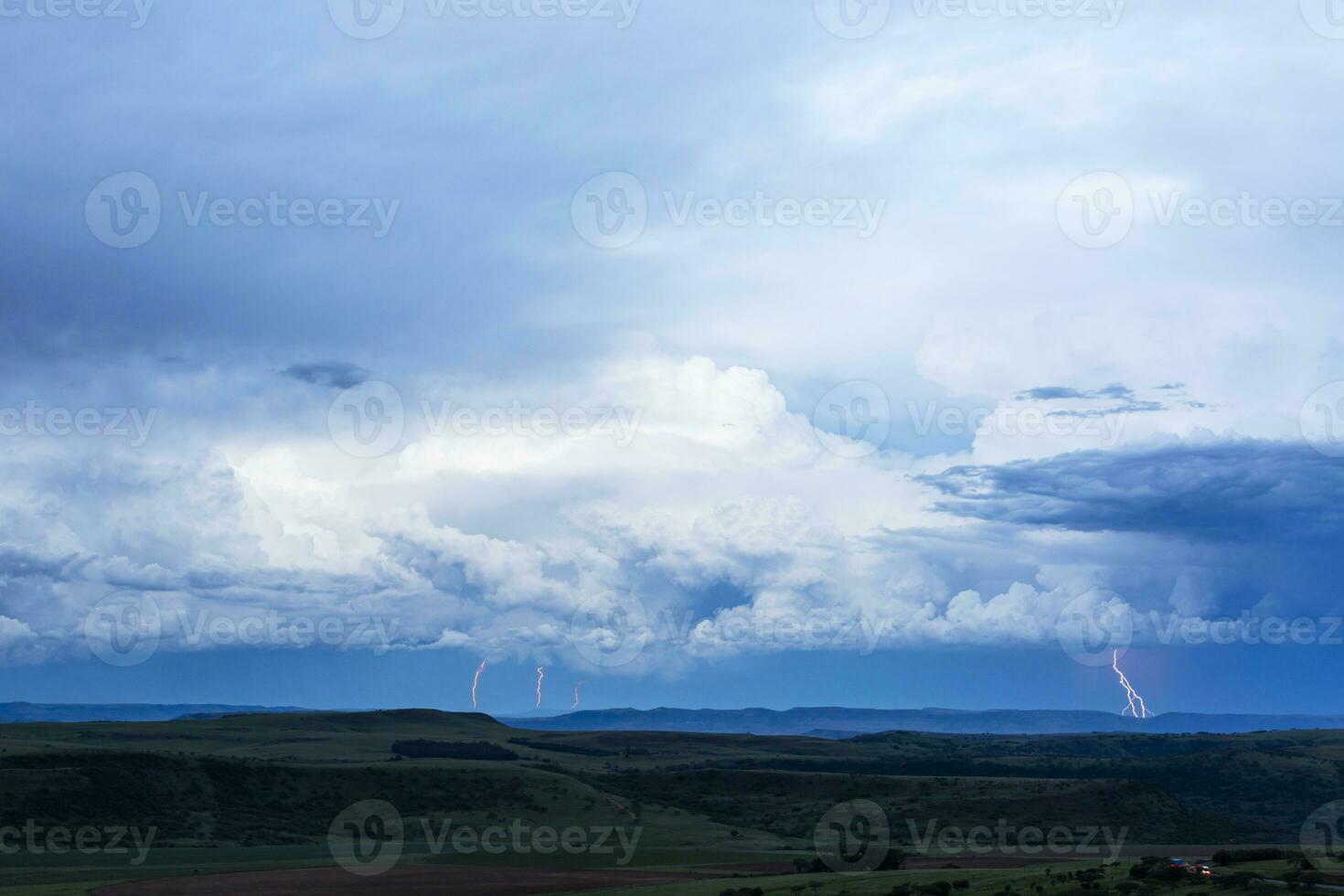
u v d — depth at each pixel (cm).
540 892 10631
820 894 8700
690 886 10162
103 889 10888
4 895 10375
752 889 9269
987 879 8925
